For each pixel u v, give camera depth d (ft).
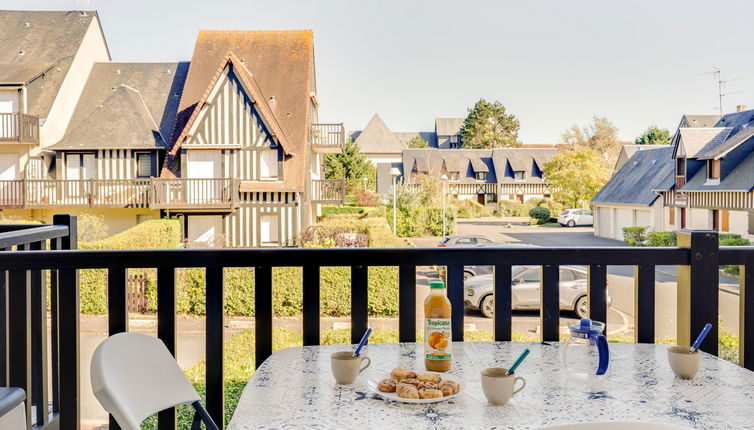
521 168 199.41
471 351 7.23
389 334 22.41
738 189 81.20
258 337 8.16
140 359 6.17
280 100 74.59
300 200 68.95
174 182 66.33
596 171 153.17
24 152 75.15
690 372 6.18
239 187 67.72
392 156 249.34
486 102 272.51
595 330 6.10
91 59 84.99
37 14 85.97
